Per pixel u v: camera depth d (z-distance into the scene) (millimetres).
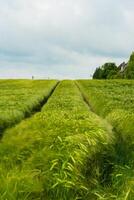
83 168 9445
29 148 10797
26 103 27531
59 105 24500
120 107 21953
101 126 12445
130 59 156000
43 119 14336
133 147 11766
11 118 19422
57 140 10648
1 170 9062
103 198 8297
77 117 14227
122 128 13789
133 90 49812
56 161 9227
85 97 44031
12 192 7738
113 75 176750
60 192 8367
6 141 12141
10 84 83812
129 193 7938
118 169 9969
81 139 10578
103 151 10797
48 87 64938
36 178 8664
